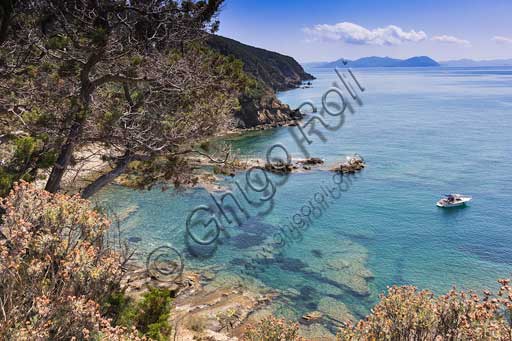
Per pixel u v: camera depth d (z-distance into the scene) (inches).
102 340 192.1
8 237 203.3
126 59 414.6
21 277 197.5
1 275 185.6
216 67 471.8
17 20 354.3
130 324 321.4
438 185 1492.4
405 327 211.3
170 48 451.8
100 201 1117.1
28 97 378.3
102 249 249.6
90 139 399.5
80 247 221.1
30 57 385.7
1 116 396.5
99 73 434.0
